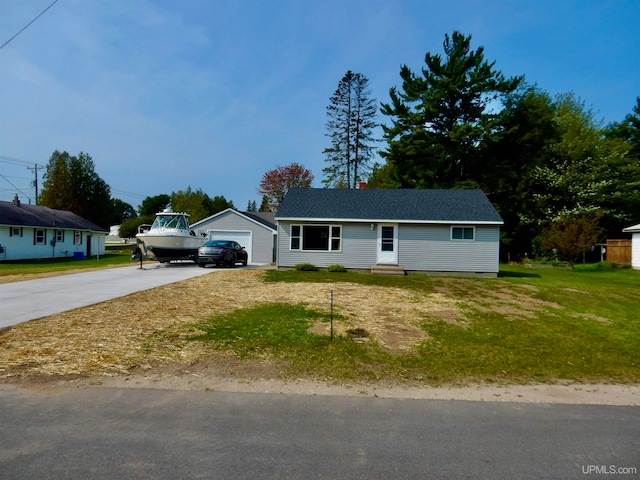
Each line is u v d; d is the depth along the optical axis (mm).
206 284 12984
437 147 30656
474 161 31250
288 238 19328
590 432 3752
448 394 4746
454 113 30391
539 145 30656
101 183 45656
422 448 3348
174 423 3695
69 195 42812
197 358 5680
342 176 46375
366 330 7570
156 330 6949
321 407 4207
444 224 18641
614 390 5090
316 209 19703
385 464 3074
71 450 3152
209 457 3105
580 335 8016
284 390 4684
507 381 5324
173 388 4605
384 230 19047
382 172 43531
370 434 3590
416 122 30641
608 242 26766
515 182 30266
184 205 44938
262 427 3674
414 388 4934
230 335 6816
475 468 3051
